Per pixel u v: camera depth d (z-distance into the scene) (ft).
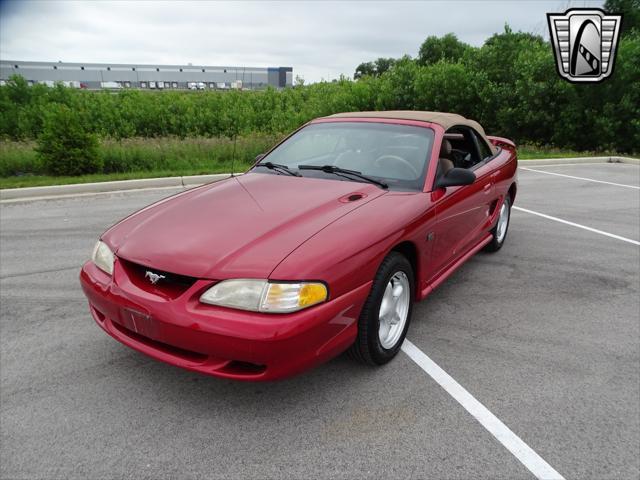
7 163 32.96
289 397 8.63
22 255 16.46
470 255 13.51
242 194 10.19
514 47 57.00
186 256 7.84
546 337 10.94
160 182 29.55
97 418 8.05
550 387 9.03
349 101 63.46
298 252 7.68
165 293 7.73
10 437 7.59
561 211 23.48
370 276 8.29
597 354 10.24
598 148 50.14
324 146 12.32
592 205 24.91
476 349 10.36
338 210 9.14
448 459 7.20
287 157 12.46
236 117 63.67
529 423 8.02
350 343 8.29
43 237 18.62
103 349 10.27
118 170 34.81
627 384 9.16
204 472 6.90
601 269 15.42
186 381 9.11
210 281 7.43
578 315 12.10
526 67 52.60
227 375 7.48
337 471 6.94
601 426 7.97
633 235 19.33
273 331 7.06
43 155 32.35
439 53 142.10
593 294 13.43
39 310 12.16
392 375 9.32
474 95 56.44
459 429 7.85
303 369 7.57
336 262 7.73
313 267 7.48
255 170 12.26
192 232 8.51
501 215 16.39
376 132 12.24
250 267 7.43
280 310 7.16
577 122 50.67
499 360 9.93
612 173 36.81
